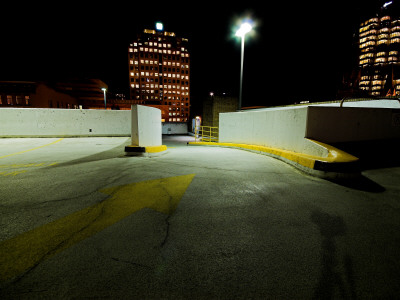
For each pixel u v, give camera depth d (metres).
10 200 2.87
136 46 116.19
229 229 2.20
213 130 24.78
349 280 1.51
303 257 1.76
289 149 6.16
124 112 13.20
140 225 2.25
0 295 1.32
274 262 1.69
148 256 1.74
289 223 2.34
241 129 9.77
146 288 1.41
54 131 12.21
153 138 8.10
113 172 4.44
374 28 97.25
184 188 3.46
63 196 3.04
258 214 2.56
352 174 3.94
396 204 2.90
